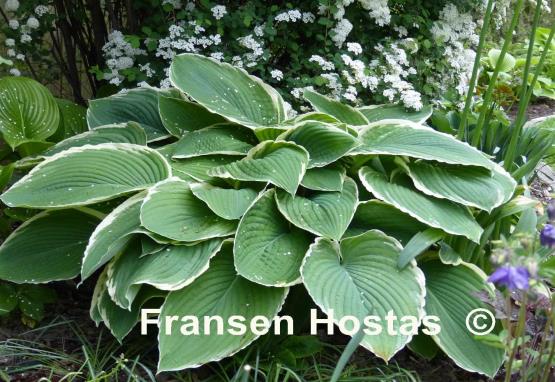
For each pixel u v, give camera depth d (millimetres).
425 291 2260
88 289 2934
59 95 4184
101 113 3133
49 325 2541
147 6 3561
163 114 2990
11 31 3508
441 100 3910
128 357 2441
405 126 2744
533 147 3232
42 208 2666
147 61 3479
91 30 4062
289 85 3379
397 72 3426
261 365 2324
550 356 1990
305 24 3520
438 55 3830
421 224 2500
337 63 3340
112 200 2693
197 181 2574
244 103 2943
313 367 2365
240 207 2379
